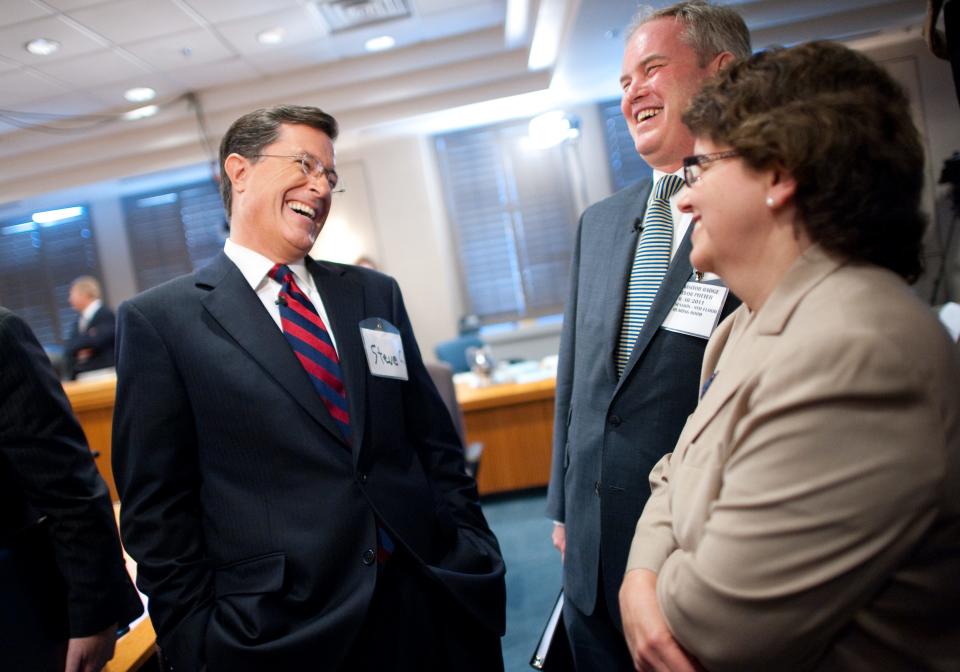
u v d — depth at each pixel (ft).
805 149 1.87
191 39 12.18
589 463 3.86
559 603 4.12
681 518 2.26
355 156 19.16
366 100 15.69
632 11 11.57
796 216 2.01
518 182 20.20
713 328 3.29
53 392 3.25
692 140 3.62
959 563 1.73
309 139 3.68
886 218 1.88
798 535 1.70
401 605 3.46
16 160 16.52
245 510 3.25
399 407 3.87
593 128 19.49
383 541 3.49
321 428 3.36
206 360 3.34
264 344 3.39
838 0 12.90
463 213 20.43
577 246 4.65
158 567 3.14
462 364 16.48
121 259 21.22
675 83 3.55
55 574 3.24
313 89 15.31
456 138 20.24
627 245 4.01
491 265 20.51
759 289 2.15
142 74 13.35
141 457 3.24
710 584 1.84
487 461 12.01
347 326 3.75
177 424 3.32
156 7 10.81
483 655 3.69
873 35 14.62
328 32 12.96
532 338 19.72
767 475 1.77
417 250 19.33
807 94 1.98
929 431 1.65
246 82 14.88
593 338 4.00
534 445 12.00
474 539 3.96
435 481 4.11
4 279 21.50
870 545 1.65
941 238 10.09
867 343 1.68
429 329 19.54
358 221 19.27
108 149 16.29
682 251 3.54
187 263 21.16
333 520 3.23
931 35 3.55
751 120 2.00
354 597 3.16
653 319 3.54
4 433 3.09
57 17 10.62
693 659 2.00
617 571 3.59
